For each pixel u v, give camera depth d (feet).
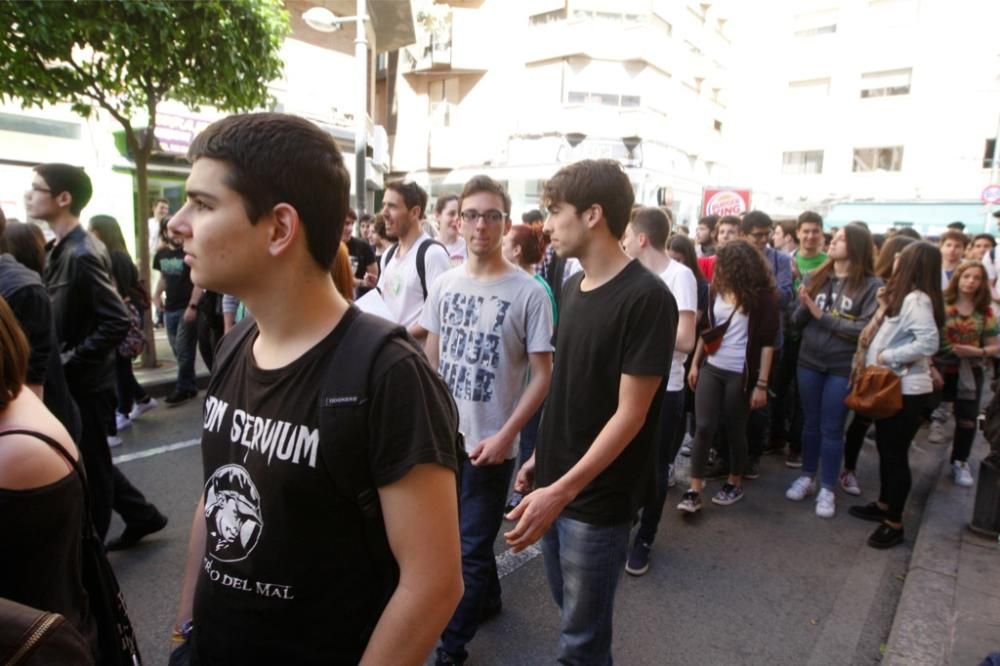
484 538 7.73
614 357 5.90
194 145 3.14
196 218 3.07
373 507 3.11
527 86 70.85
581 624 6.14
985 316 13.99
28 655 2.51
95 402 9.24
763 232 16.63
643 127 68.74
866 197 86.07
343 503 3.11
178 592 9.39
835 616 9.50
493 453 7.49
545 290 8.14
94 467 9.26
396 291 11.00
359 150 29.48
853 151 87.92
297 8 42.86
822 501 13.01
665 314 5.69
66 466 3.85
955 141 80.43
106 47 15.65
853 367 12.20
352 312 3.26
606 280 6.05
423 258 10.67
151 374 20.52
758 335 12.46
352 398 2.99
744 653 8.57
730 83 93.50
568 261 17.29
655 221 11.02
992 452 11.49
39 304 7.36
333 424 2.99
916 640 8.46
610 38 67.41
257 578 3.20
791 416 16.72
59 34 14.69
